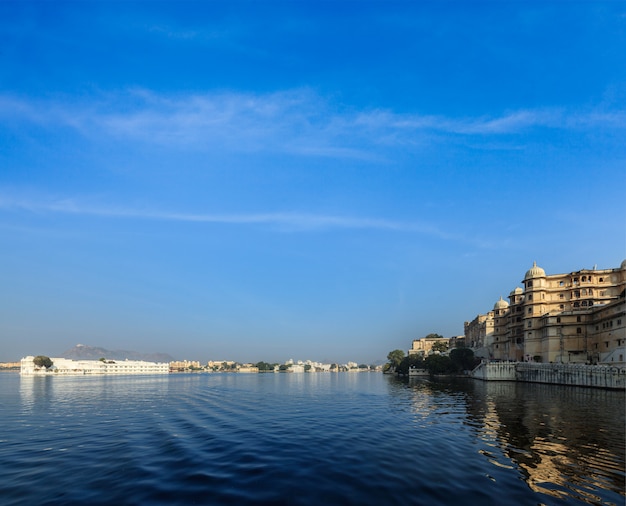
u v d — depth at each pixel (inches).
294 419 1648.6
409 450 1030.4
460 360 5821.9
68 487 761.6
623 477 783.7
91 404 2362.2
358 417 1681.8
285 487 751.1
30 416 1813.5
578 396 2340.1
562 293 4200.3
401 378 6240.2
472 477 790.5
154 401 2549.2
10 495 719.7
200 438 1238.3
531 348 4188.0
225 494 716.7
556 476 791.1
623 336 3070.9
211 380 6540.4
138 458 981.8
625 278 4008.4
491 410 1771.7
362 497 694.5
